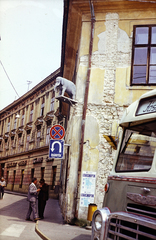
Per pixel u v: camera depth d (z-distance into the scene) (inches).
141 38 457.1
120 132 201.8
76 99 450.9
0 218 447.8
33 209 453.4
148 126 172.6
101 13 472.7
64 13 497.7
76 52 615.2
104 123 434.3
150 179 153.3
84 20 476.1
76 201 411.8
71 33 546.0
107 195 188.9
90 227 374.9
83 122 433.7
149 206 147.3
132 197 161.5
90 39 462.6
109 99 442.3
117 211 172.1
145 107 179.9
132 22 462.9
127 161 182.4
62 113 893.8
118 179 180.4
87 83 448.5
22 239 305.0
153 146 163.0
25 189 1401.3
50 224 406.6
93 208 373.1
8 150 1753.2
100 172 418.6
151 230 137.9
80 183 415.8
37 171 1311.5
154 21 457.7
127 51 455.2
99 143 427.5
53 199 1056.2
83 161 424.2
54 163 1148.5
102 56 458.3
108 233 165.9
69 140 501.7
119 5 461.4
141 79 442.0
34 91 1503.4
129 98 437.7
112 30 465.1
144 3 453.7
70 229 367.2
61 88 438.0
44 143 1299.2
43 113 1390.3
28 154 1459.2
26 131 1547.7
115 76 448.8
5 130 1870.1
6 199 893.8
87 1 464.1
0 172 1817.2
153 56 447.5
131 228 148.6
